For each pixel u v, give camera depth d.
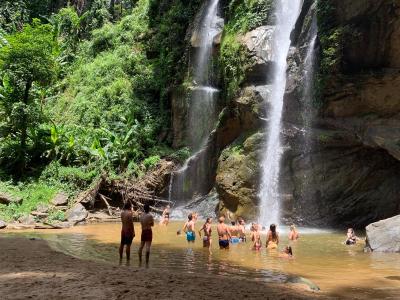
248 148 22.59
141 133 29.73
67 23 42.50
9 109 27.30
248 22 26.05
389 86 18.77
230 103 25.14
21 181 26.05
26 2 45.78
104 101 32.53
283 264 11.44
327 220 21.42
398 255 12.98
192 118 29.17
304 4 22.92
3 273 9.24
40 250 12.64
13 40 27.06
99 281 8.34
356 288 8.81
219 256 12.58
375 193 21.11
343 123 20.52
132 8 43.47
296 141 21.81
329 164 21.36
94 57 38.56
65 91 36.56
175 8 35.19
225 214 22.42
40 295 7.30
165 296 7.31
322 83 20.42
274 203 21.66
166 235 17.45
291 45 23.38
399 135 18.75
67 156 27.64
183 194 27.27
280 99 23.16
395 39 18.16
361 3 18.64
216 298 7.31
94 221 23.06
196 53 30.67
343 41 19.42
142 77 33.69
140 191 25.97
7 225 20.09
